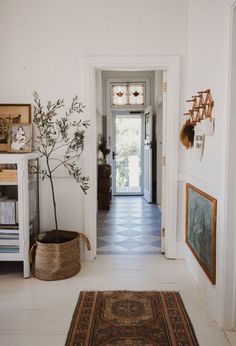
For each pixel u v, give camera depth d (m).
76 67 3.43
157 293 2.76
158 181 6.71
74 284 2.94
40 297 2.70
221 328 2.24
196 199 2.96
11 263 3.47
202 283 2.75
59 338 2.13
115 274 3.17
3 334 2.18
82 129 3.46
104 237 4.41
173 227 3.56
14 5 3.37
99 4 3.38
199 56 2.95
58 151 3.49
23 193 3.01
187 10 3.38
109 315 2.41
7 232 3.04
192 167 3.19
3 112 3.44
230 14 2.08
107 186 6.18
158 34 3.40
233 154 2.15
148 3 3.38
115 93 7.53
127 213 5.93
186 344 2.06
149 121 6.88
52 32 3.40
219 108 2.33
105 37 3.40
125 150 7.86
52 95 3.45
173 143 3.49
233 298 2.22
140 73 7.45
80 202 3.55
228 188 2.17
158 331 2.21
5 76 3.43
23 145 3.39
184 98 3.46
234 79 2.11
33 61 3.42
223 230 2.21
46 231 3.44
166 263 3.46
